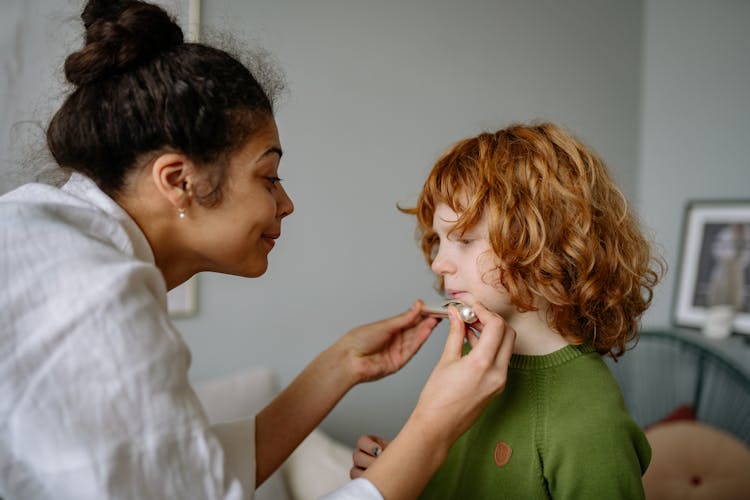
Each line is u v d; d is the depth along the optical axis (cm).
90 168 67
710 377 236
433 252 99
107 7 70
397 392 195
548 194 78
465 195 82
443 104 198
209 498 56
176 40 70
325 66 169
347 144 176
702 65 246
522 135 84
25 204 60
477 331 84
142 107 64
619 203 88
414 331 95
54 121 69
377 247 186
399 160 188
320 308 176
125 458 52
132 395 52
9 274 53
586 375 77
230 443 79
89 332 52
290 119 164
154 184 66
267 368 157
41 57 124
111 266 55
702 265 240
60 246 55
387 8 181
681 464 176
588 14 240
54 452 50
